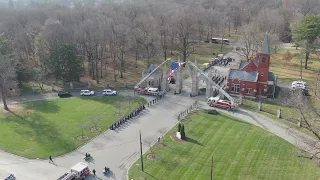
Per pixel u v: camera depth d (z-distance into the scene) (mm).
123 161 71875
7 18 177500
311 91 113125
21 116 94750
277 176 66625
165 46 157375
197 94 111312
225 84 121625
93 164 70812
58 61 117875
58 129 86375
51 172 68125
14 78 112812
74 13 180250
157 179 65312
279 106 102875
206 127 87500
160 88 117938
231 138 81562
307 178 65938
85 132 84875
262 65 108938
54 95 112875
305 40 140125
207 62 155625
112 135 83562
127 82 125938
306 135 83062
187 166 69750
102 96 111312
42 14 193250
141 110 98312
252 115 95562
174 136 82375
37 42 128375
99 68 142125
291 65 148125
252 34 154875
